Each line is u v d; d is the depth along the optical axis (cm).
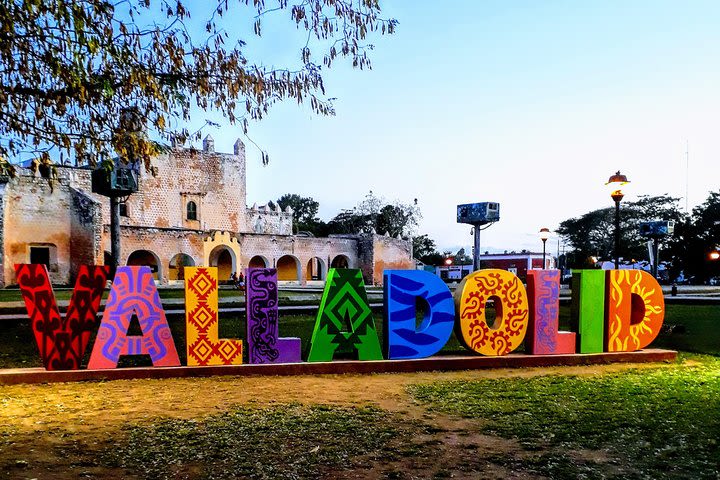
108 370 798
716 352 1105
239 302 2100
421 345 905
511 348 948
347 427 567
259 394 716
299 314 1808
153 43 743
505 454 488
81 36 673
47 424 573
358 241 5441
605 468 457
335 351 954
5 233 3459
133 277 823
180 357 977
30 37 691
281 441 521
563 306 2214
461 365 907
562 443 519
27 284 789
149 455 480
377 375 852
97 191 2253
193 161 5078
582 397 705
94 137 742
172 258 4216
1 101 672
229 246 4409
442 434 545
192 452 489
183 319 1572
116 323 815
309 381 801
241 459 473
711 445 514
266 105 772
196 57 757
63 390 732
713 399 695
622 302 996
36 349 1077
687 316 1758
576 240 7238
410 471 448
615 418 604
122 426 566
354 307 887
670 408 648
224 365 838
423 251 8406
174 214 4934
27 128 705
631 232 6769
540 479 434
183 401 676
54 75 688
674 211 6756
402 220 7919
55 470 443
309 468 454
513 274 950
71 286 3588
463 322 916
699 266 5753
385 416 611
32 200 3578
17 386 753
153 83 722
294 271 5241
